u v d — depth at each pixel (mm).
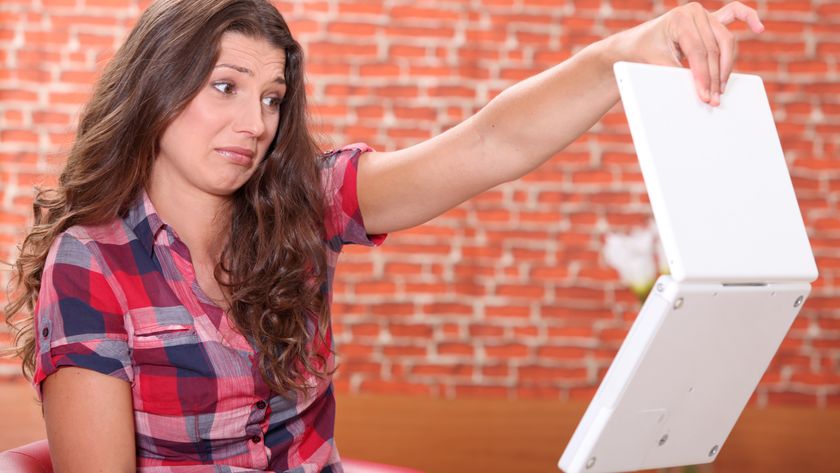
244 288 1312
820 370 4008
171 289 1277
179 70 1247
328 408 1424
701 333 930
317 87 4035
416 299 4051
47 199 1366
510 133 1248
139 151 1286
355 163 1420
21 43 3986
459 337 4055
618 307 4023
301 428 1354
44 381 1220
